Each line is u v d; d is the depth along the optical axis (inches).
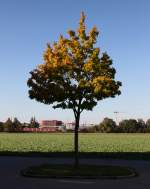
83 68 987.3
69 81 999.0
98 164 1246.9
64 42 1007.6
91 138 3927.2
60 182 832.3
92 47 1005.8
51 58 1007.6
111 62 1004.6
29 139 3501.5
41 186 770.8
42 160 1408.7
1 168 1116.5
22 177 914.7
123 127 7042.3
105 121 7165.4
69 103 1000.2
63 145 2454.5
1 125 7372.1
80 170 984.3
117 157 1563.7
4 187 755.4
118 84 998.4
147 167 1182.9
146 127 7096.5
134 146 2401.6
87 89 981.2
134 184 814.5
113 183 827.4
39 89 995.3
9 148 2105.1
